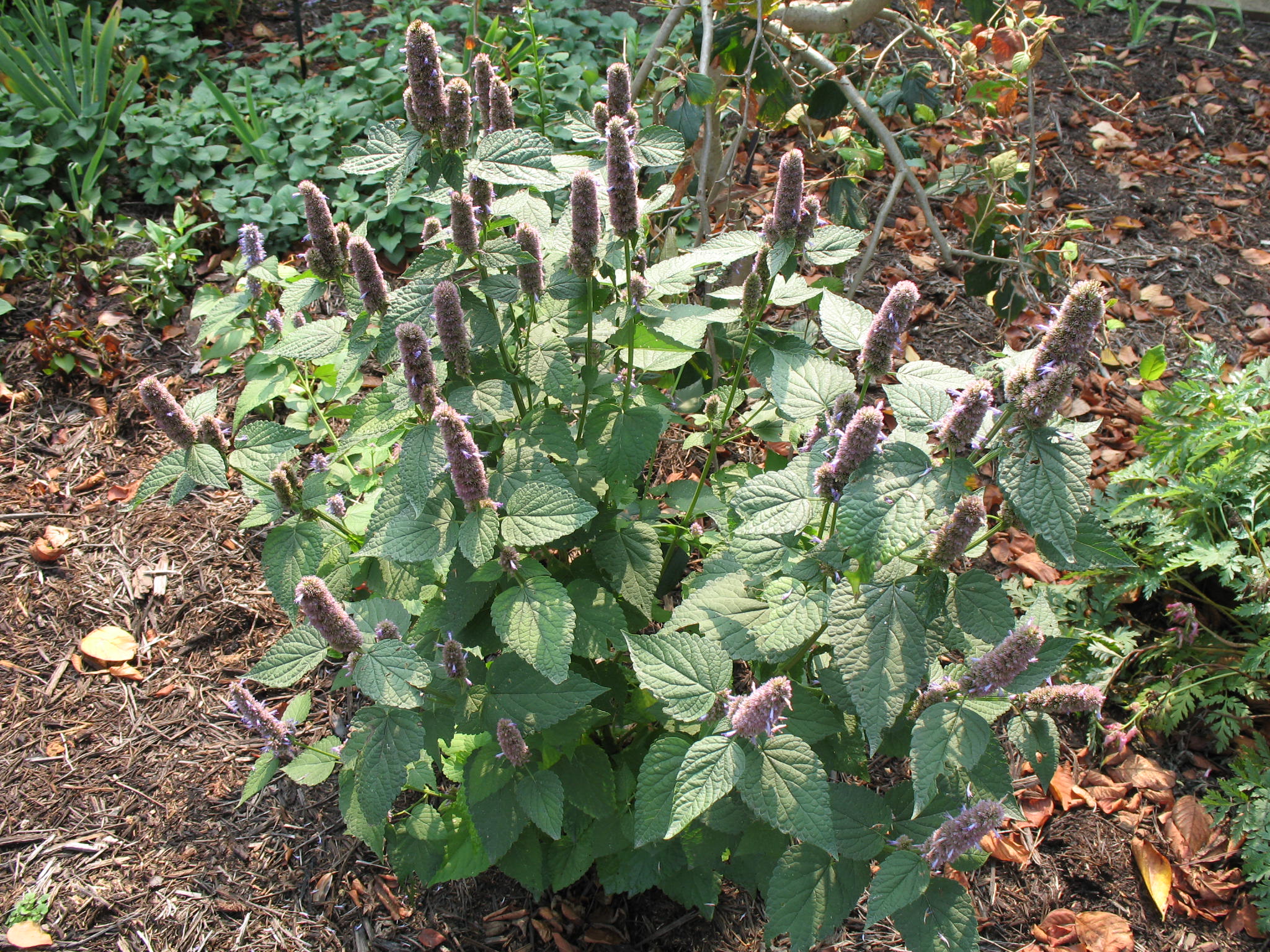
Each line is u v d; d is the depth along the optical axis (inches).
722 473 119.8
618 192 88.4
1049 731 89.8
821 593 81.7
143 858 123.3
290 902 119.2
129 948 114.1
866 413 72.1
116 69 247.4
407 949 115.0
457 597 93.0
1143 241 223.5
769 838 90.0
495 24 219.3
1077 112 257.4
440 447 81.4
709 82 144.3
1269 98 263.6
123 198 223.9
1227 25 296.5
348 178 217.9
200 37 274.2
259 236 127.3
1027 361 73.3
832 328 86.4
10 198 212.1
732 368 138.9
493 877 121.9
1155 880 123.0
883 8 163.5
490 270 91.1
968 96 157.0
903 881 80.3
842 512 70.5
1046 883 123.9
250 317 159.3
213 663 147.1
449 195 91.1
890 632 75.0
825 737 88.6
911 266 216.2
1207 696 137.9
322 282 97.2
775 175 220.8
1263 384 147.0
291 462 102.3
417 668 82.8
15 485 170.7
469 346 89.0
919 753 75.1
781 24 159.5
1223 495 140.9
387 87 241.6
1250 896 121.0
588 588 99.2
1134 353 197.5
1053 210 229.9
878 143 178.9
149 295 200.2
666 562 122.0
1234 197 234.5
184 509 169.5
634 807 103.3
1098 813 130.9
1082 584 150.6
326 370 129.3
